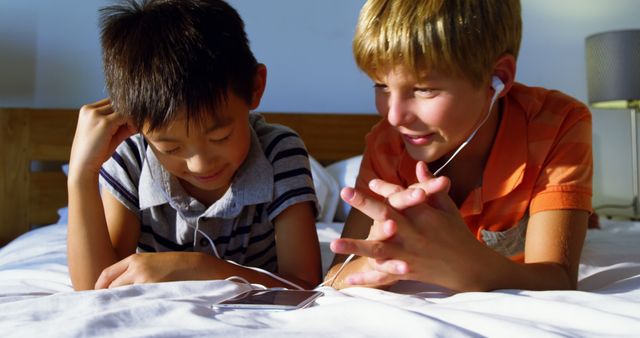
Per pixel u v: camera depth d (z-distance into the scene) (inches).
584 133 34.8
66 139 89.5
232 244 38.1
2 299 28.8
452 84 29.1
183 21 32.6
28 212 88.4
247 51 35.1
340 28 101.5
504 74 32.3
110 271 31.4
